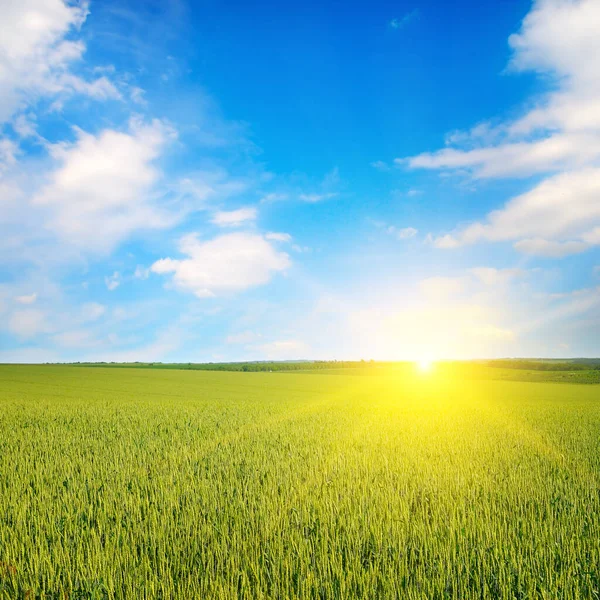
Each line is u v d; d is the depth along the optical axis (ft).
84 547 19.77
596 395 157.79
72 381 169.37
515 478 31.09
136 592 15.93
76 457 39.78
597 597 15.75
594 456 40.93
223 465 36.01
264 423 65.92
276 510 23.91
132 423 65.67
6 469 34.55
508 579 16.26
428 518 22.65
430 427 60.70
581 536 20.66
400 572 16.89
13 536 20.57
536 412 87.15
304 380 225.76
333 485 28.99
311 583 16.16
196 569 17.39
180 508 24.82
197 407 91.04
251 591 16.03
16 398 108.47
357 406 96.68
